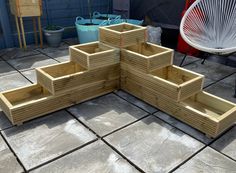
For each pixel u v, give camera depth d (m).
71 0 4.59
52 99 2.24
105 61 2.50
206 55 3.76
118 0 4.73
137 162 1.73
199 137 2.00
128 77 2.61
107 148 1.86
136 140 1.95
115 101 2.53
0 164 1.71
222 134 2.05
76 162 1.73
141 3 4.65
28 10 3.78
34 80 2.97
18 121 2.09
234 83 2.98
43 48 4.18
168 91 2.20
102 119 2.22
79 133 2.03
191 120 2.10
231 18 2.92
